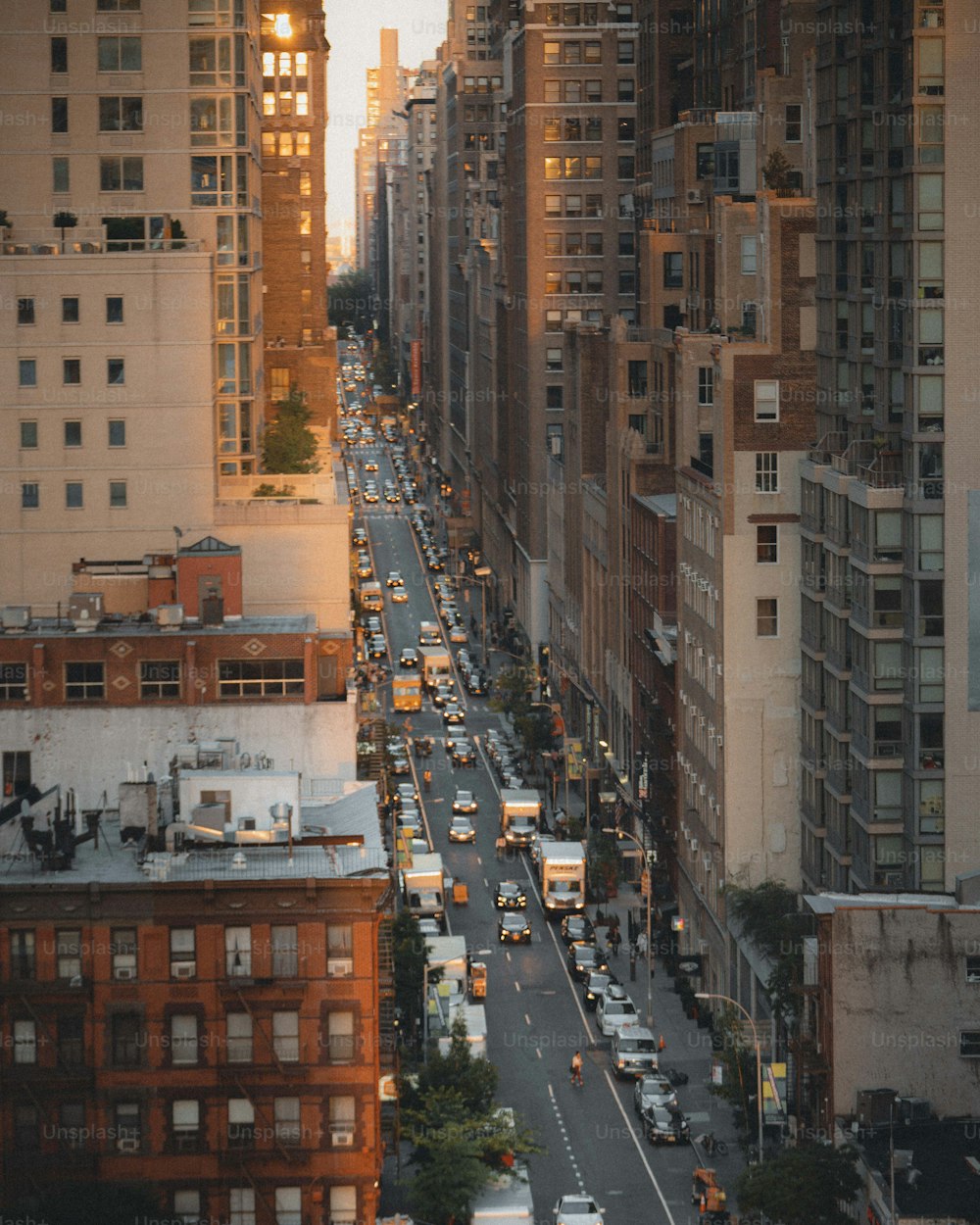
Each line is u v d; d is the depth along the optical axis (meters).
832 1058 122.06
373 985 104.38
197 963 103.44
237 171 197.12
